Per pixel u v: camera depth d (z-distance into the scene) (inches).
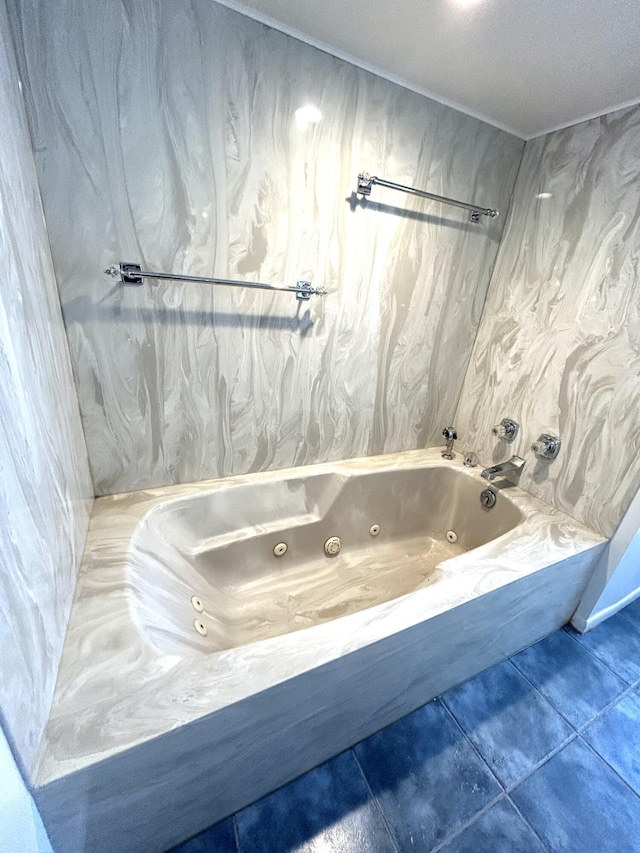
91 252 39.4
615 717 49.0
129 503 50.3
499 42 39.4
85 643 31.6
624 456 52.1
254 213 45.6
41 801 22.9
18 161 30.0
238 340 51.1
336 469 66.1
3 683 19.4
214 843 35.2
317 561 66.9
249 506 58.9
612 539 54.9
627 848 37.2
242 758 32.6
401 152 51.6
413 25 37.9
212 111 39.5
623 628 62.7
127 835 29.6
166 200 40.8
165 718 26.7
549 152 57.7
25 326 28.1
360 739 43.8
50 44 31.6
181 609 44.7
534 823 38.5
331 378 61.1
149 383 47.8
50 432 32.0
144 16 33.9
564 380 59.0
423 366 70.2
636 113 46.8
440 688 48.6
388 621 37.2
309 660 32.1
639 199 47.5
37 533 26.7
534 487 65.2
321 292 51.8
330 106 44.8
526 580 46.8
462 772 42.2
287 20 38.5
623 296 50.4
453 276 64.8
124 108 35.9
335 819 37.5
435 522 76.8
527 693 51.3
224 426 55.3
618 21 34.7
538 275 61.3
